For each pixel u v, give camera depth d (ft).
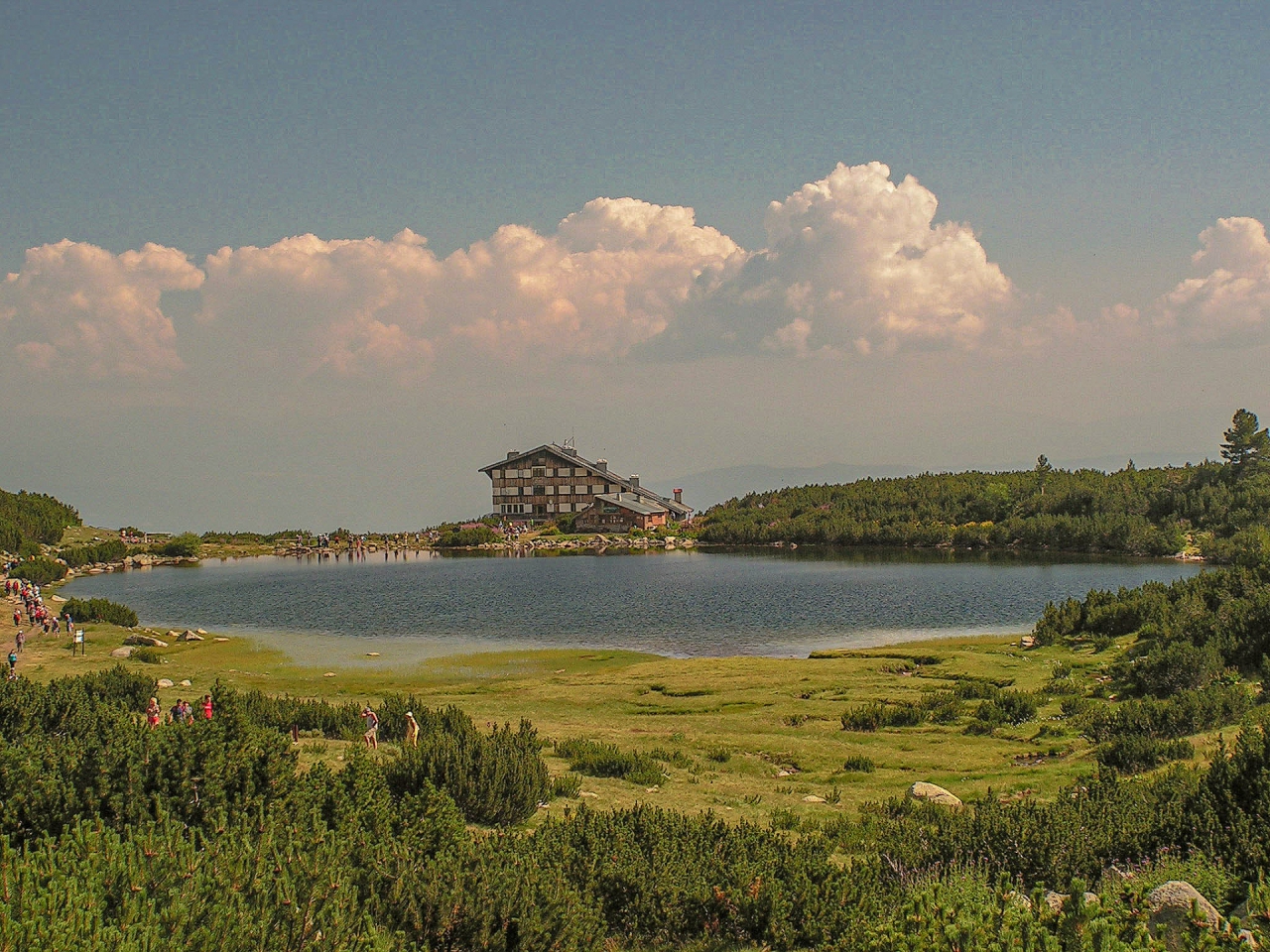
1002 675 134.72
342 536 566.77
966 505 470.39
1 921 27.04
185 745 49.62
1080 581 280.72
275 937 31.42
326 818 50.75
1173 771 63.05
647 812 56.59
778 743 97.71
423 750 64.18
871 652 161.48
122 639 183.52
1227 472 409.28
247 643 189.26
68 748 49.93
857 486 551.59
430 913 38.70
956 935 30.73
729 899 45.39
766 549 459.32
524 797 62.80
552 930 40.01
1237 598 142.82
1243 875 45.44
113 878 33.24
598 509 555.69
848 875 47.91
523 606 247.91
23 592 237.04
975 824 53.98
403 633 203.62
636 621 215.31
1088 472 503.61
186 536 485.56
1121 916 33.86
